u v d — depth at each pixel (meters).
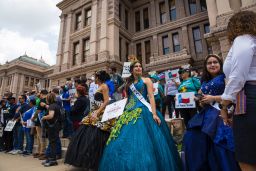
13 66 32.22
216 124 2.28
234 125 1.56
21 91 31.77
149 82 3.02
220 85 2.45
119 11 17.33
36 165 4.41
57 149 4.97
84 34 16.95
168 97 6.74
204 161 2.25
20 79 32.31
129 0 18.86
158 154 2.31
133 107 2.84
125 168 2.19
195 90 4.66
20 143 6.35
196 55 14.72
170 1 17.34
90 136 3.45
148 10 18.14
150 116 2.69
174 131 4.42
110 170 2.30
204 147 2.29
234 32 1.69
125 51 16.91
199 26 15.23
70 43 17.75
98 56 15.01
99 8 16.73
